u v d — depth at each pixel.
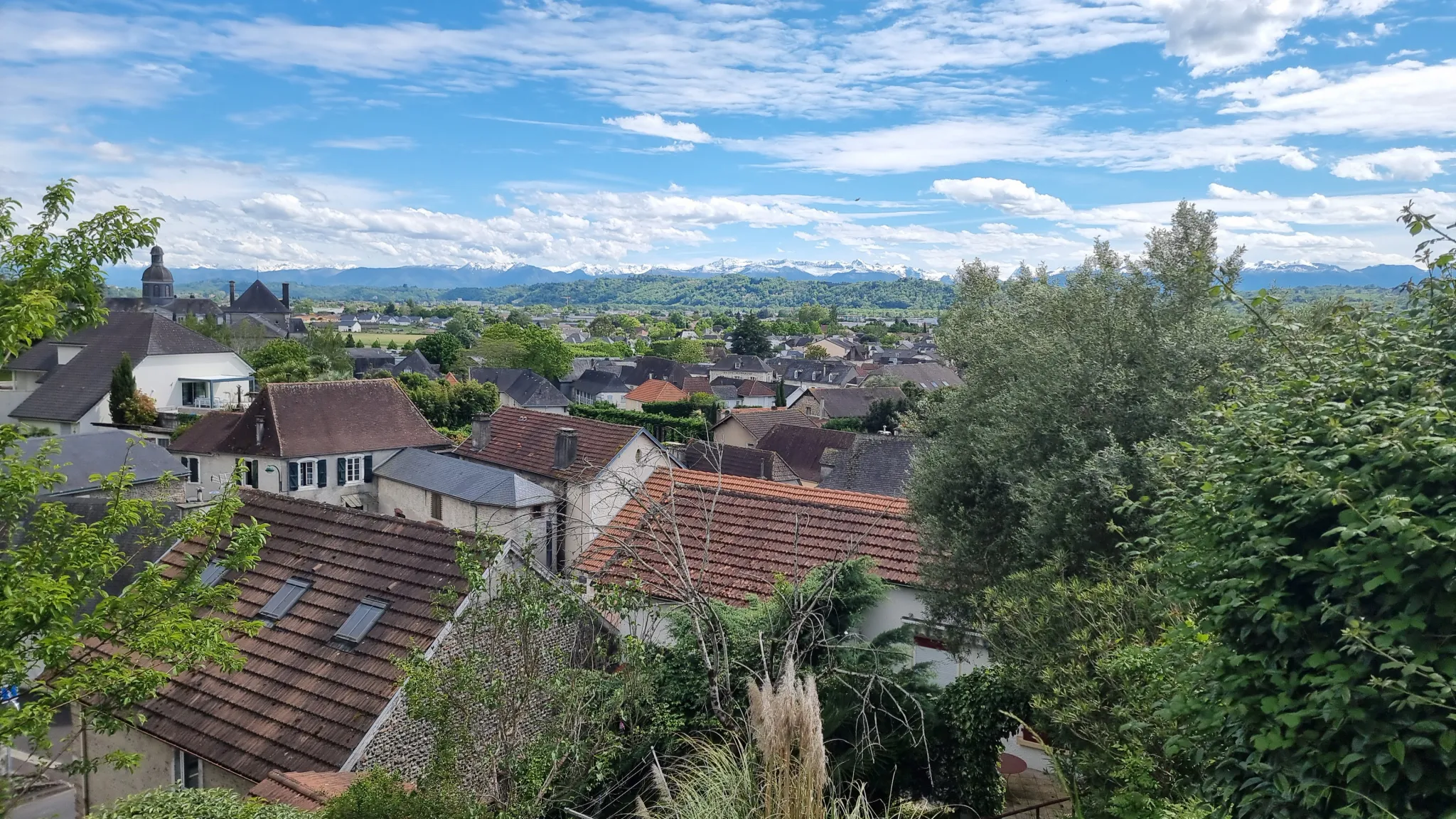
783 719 5.59
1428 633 4.62
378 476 36.38
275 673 13.55
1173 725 6.91
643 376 113.38
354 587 14.77
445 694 9.05
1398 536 4.53
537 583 9.72
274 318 146.75
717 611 10.27
